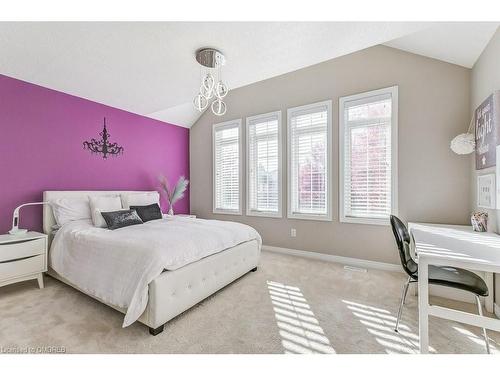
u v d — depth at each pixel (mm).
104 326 1771
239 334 1693
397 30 1873
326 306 2098
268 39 1998
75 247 2291
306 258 3523
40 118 2939
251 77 2727
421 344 1397
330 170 3381
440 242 1674
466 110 2594
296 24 1817
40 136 2939
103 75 2689
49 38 2031
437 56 2670
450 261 1310
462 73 2613
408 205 2875
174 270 1828
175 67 2512
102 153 3562
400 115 2912
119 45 2113
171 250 1859
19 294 2311
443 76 2699
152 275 1651
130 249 1888
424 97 2791
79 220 2848
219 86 2576
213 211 4652
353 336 1678
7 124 2693
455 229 2219
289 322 1849
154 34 1960
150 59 2357
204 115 4785
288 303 2152
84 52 2232
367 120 3137
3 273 2195
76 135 3270
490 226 2062
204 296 2098
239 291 2398
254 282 2627
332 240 3393
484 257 1315
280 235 3855
